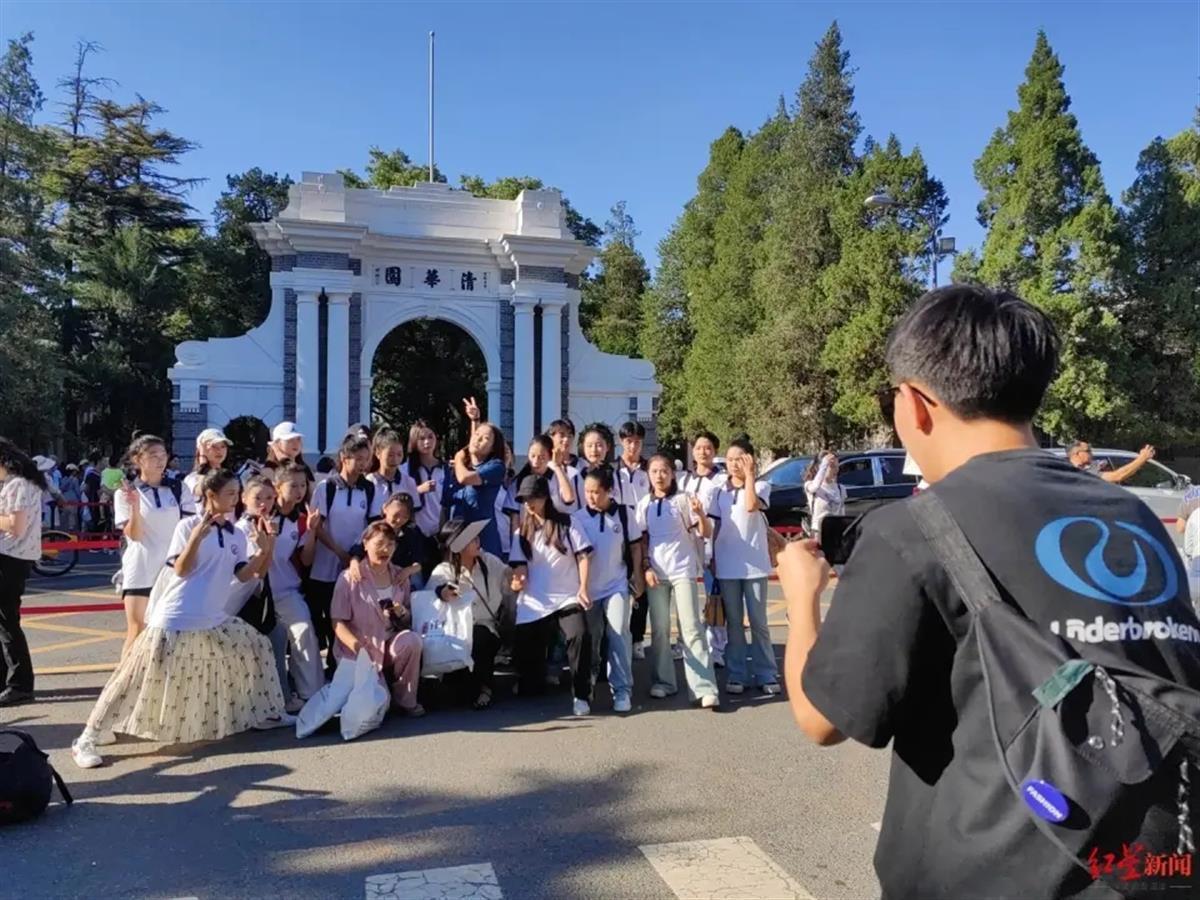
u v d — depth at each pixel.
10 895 3.45
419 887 3.51
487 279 24.31
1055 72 24.33
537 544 6.25
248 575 5.48
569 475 7.27
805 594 1.58
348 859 3.77
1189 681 1.23
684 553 6.36
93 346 33.91
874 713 1.30
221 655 5.34
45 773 4.23
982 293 1.52
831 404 29.44
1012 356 1.42
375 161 38.66
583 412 25.36
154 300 34.47
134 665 5.15
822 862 3.73
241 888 3.51
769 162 36.66
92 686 6.68
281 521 6.26
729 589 6.63
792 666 1.52
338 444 22.53
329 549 6.53
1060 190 23.94
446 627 6.06
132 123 37.97
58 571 13.84
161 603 5.27
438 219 24.03
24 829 4.09
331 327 22.66
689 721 5.88
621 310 48.34
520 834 4.03
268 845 3.91
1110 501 1.36
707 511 6.67
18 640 6.21
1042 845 1.16
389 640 6.01
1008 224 24.33
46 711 6.04
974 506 1.34
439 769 4.91
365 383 23.22
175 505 6.08
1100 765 1.12
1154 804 1.12
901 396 1.56
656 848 3.87
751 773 4.84
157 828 4.10
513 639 6.70
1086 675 1.15
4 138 26.19
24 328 25.73
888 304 26.05
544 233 24.34
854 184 27.70
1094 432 25.31
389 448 6.91
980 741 1.25
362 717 5.50
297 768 4.93
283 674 6.38
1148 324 25.66
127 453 6.13
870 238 26.58
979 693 1.26
